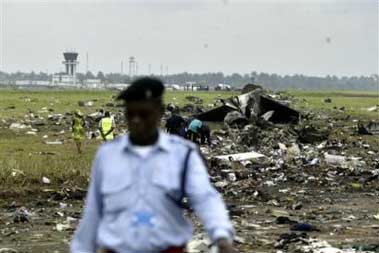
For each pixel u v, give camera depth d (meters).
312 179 71.81
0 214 50.62
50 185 60.38
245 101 147.50
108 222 13.74
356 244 39.91
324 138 112.25
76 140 89.50
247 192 63.25
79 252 14.16
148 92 13.68
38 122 148.75
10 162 66.06
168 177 13.64
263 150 98.44
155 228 13.52
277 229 45.53
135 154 13.77
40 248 38.88
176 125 89.56
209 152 94.50
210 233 13.38
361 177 74.44
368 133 132.12
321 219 50.22
